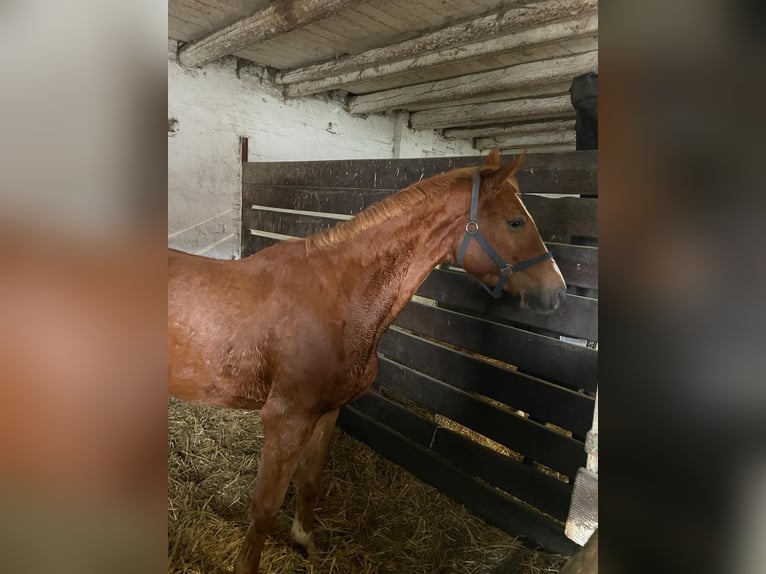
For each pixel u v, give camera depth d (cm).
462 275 175
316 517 158
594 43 250
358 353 123
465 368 176
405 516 165
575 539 98
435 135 494
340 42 279
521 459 196
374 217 124
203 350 114
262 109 355
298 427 118
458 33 227
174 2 236
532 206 152
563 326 147
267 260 123
